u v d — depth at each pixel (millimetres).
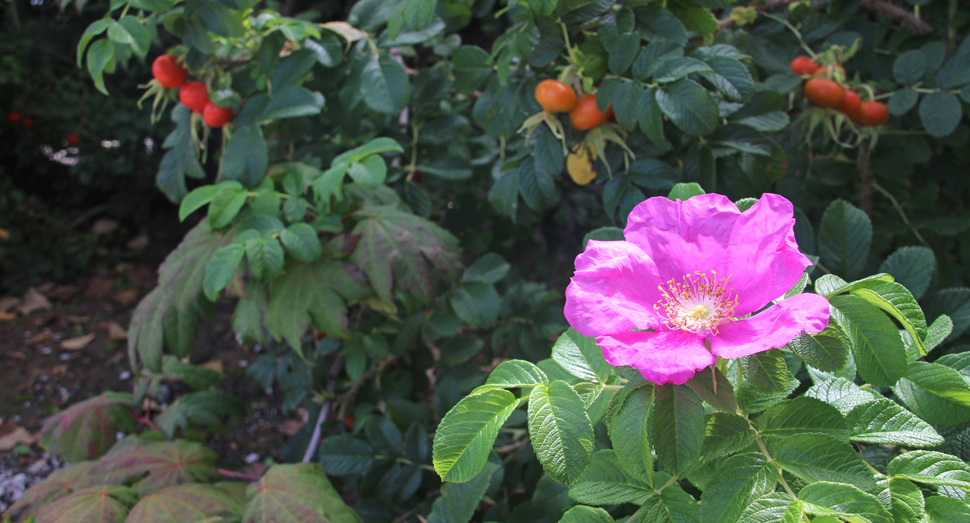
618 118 499
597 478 387
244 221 580
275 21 602
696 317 349
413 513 636
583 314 348
